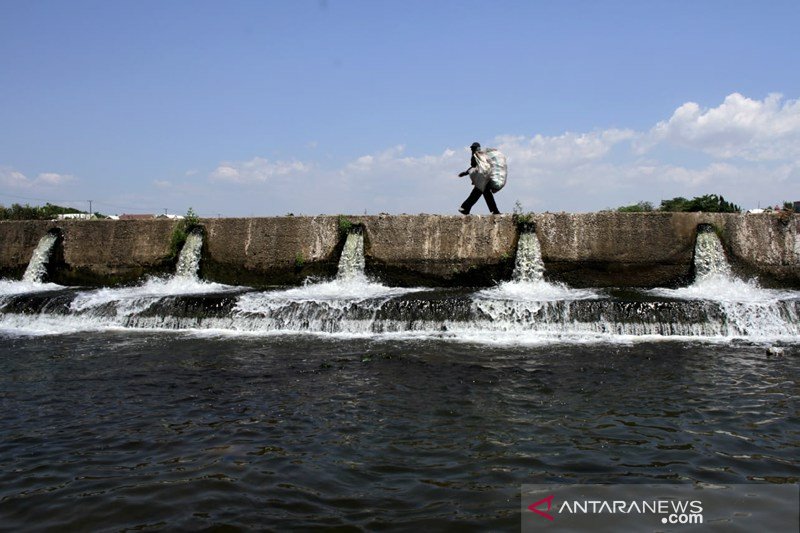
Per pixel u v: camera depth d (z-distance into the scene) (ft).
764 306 42.55
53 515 17.66
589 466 20.66
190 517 17.44
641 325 42.68
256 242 61.67
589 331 43.27
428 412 26.45
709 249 53.36
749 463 20.71
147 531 16.72
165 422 25.44
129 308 49.21
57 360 36.94
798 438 22.94
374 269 58.70
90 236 65.92
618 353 37.14
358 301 46.50
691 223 54.34
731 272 53.47
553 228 56.18
